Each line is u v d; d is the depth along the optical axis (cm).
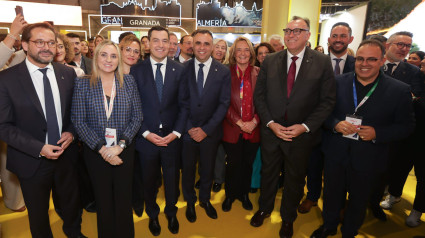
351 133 155
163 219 211
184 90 185
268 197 198
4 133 133
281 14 496
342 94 166
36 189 148
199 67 193
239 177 224
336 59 222
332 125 166
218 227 202
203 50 183
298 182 182
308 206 226
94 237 189
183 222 206
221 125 207
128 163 159
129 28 866
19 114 138
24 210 220
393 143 210
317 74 163
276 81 173
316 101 170
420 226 210
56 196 199
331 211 183
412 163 219
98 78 146
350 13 425
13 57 201
